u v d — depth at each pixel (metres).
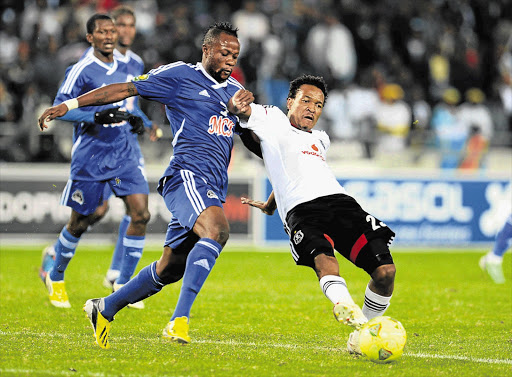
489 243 48.22
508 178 48.41
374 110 53.25
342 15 60.28
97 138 24.95
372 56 60.06
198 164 18.45
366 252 17.58
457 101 61.31
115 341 19.47
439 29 65.31
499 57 65.00
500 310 26.75
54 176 43.88
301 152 18.62
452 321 24.36
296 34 58.75
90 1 57.84
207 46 18.91
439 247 47.50
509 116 59.28
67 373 15.59
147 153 44.56
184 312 16.91
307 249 17.41
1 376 15.32
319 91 19.08
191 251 17.45
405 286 32.53
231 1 64.19
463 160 48.75
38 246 43.78
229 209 45.28
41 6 56.19
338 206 18.03
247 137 19.39
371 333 16.73
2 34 56.41
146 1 59.41
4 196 43.38
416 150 48.34
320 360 17.50
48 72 48.03
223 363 16.91
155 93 18.47
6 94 48.16
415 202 47.06
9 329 21.09
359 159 47.81
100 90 18.14
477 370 16.77
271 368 16.50
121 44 26.84
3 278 32.06
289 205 18.27
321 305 27.14
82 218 25.25
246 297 28.67
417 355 18.47
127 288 18.02
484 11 69.50
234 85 19.38
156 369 16.09
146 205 25.50
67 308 25.09
